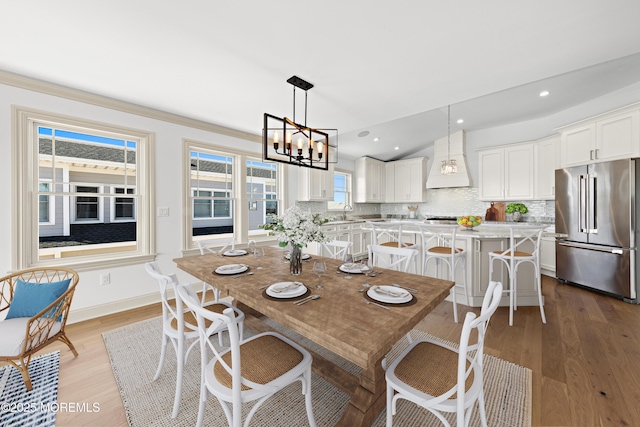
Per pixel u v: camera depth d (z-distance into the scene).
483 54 1.98
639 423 1.37
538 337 2.27
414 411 1.48
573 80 3.32
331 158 5.40
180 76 2.31
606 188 3.20
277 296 1.39
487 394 1.60
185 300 1.14
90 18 1.59
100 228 3.60
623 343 2.15
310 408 1.29
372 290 1.46
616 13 1.55
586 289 3.54
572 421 1.39
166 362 1.96
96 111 2.72
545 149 4.47
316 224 1.90
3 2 1.45
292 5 1.49
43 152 2.67
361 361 0.90
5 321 1.78
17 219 2.34
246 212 4.13
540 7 1.51
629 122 3.02
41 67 2.18
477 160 5.59
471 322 0.93
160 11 1.53
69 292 1.86
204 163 3.77
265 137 2.10
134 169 3.16
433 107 3.01
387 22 1.63
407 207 6.76
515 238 2.98
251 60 2.05
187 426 1.40
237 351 1.02
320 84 2.44
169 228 3.28
